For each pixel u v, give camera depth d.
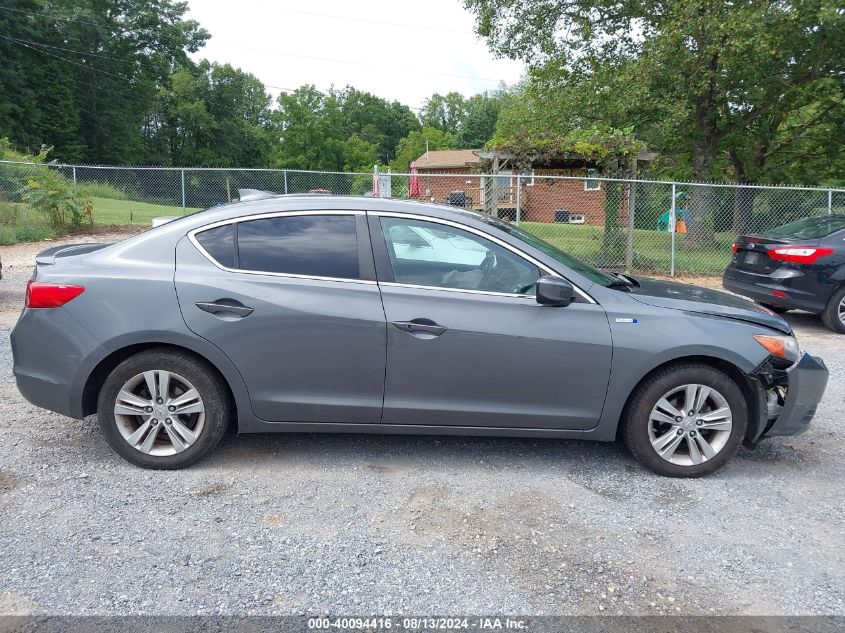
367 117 96.00
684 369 3.75
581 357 3.69
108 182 18.36
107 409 3.67
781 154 22.86
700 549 3.08
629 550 3.05
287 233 3.79
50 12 48.94
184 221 3.85
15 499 3.36
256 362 3.63
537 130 18.69
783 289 8.32
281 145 67.44
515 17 18.86
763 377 3.78
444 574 2.82
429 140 74.75
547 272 3.78
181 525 3.16
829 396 5.62
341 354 3.66
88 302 3.61
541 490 3.66
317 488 3.61
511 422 3.77
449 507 3.43
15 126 44.22
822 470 4.05
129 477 3.66
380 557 2.94
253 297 3.62
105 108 56.09
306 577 2.77
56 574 2.73
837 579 2.85
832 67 18.16
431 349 3.66
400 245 3.80
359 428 3.78
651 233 14.02
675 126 17.81
